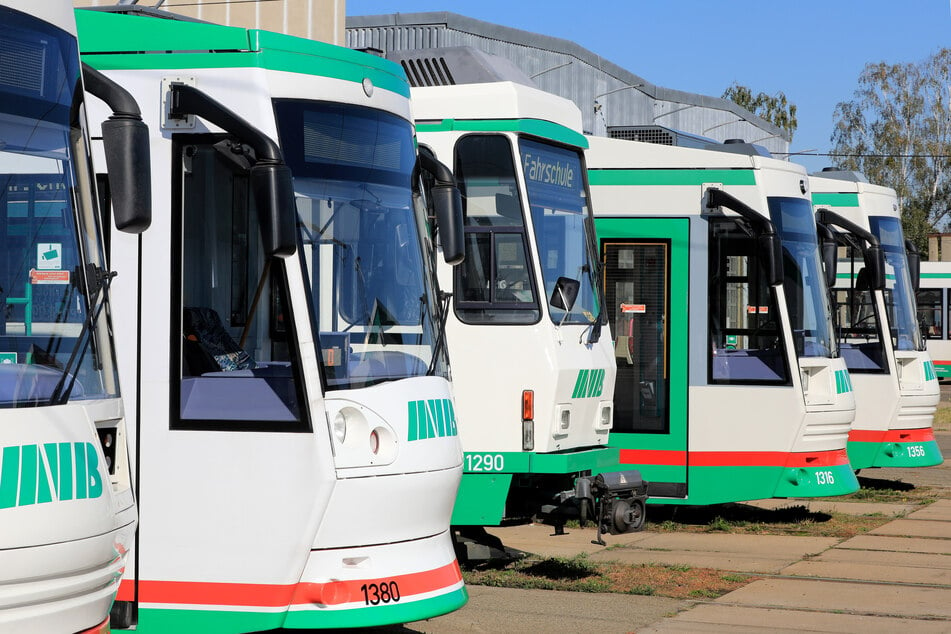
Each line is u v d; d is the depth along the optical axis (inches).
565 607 351.9
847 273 629.9
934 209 2378.2
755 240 483.5
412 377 273.0
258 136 233.5
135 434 258.2
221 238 259.3
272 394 255.6
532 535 485.1
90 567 165.5
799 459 487.8
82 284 181.6
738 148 519.8
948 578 402.0
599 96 1149.7
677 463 484.1
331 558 255.3
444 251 291.9
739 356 486.9
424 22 946.7
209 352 259.0
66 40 187.2
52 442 162.9
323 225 265.0
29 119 179.3
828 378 499.2
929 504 587.5
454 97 390.9
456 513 380.5
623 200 491.5
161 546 257.0
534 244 381.7
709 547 460.1
